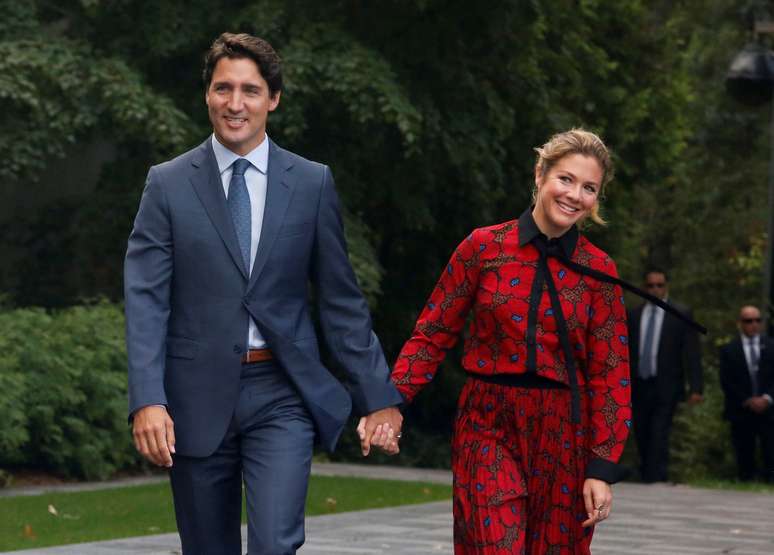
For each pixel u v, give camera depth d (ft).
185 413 36.86
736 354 123.95
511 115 145.59
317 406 37.27
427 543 66.74
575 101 171.32
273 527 35.68
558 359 37.01
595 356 37.24
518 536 36.45
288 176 37.81
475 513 36.70
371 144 138.51
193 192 37.27
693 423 132.57
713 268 241.76
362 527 72.74
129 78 126.62
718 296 242.78
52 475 95.91
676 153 189.78
